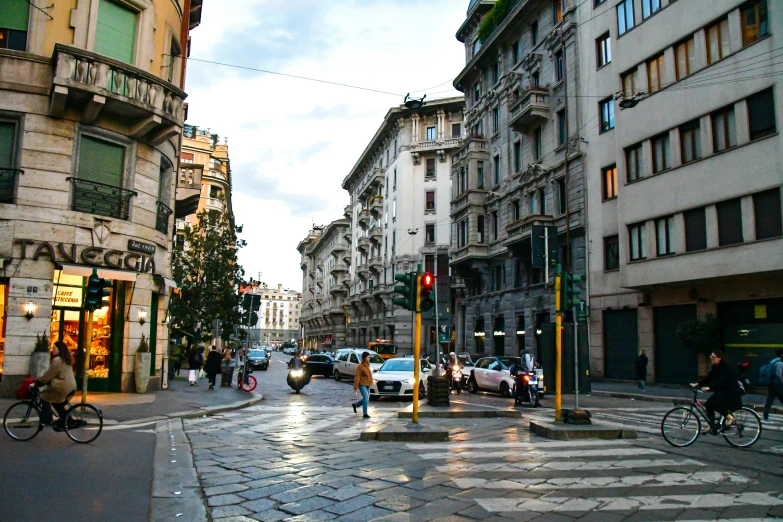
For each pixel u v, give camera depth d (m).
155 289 18.30
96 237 15.85
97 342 16.83
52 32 15.56
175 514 5.58
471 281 41.41
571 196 29.58
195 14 24.17
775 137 18.95
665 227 23.30
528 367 18.66
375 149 67.69
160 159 18.38
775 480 7.09
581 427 10.48
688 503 6.08
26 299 14.70
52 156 15.30
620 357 26.48
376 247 65.50
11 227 14.71
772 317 20.08
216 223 32.56
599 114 27.94
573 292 11.52
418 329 10.99
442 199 57.03
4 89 14.95
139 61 17.06
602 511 5.79
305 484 6.79
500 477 7.18
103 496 6.14
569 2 30.41
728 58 20.83
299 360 21.66
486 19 39.19
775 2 19.22
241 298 31.70
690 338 21.48
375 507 5.89
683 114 22.56
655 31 24.28
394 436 9.92
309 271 120.00
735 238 20.30
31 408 9.11
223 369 22.88
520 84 35.22
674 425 9.62
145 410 13.45
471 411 13.77
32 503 5.78
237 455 8.56
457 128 57.16
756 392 20.19
